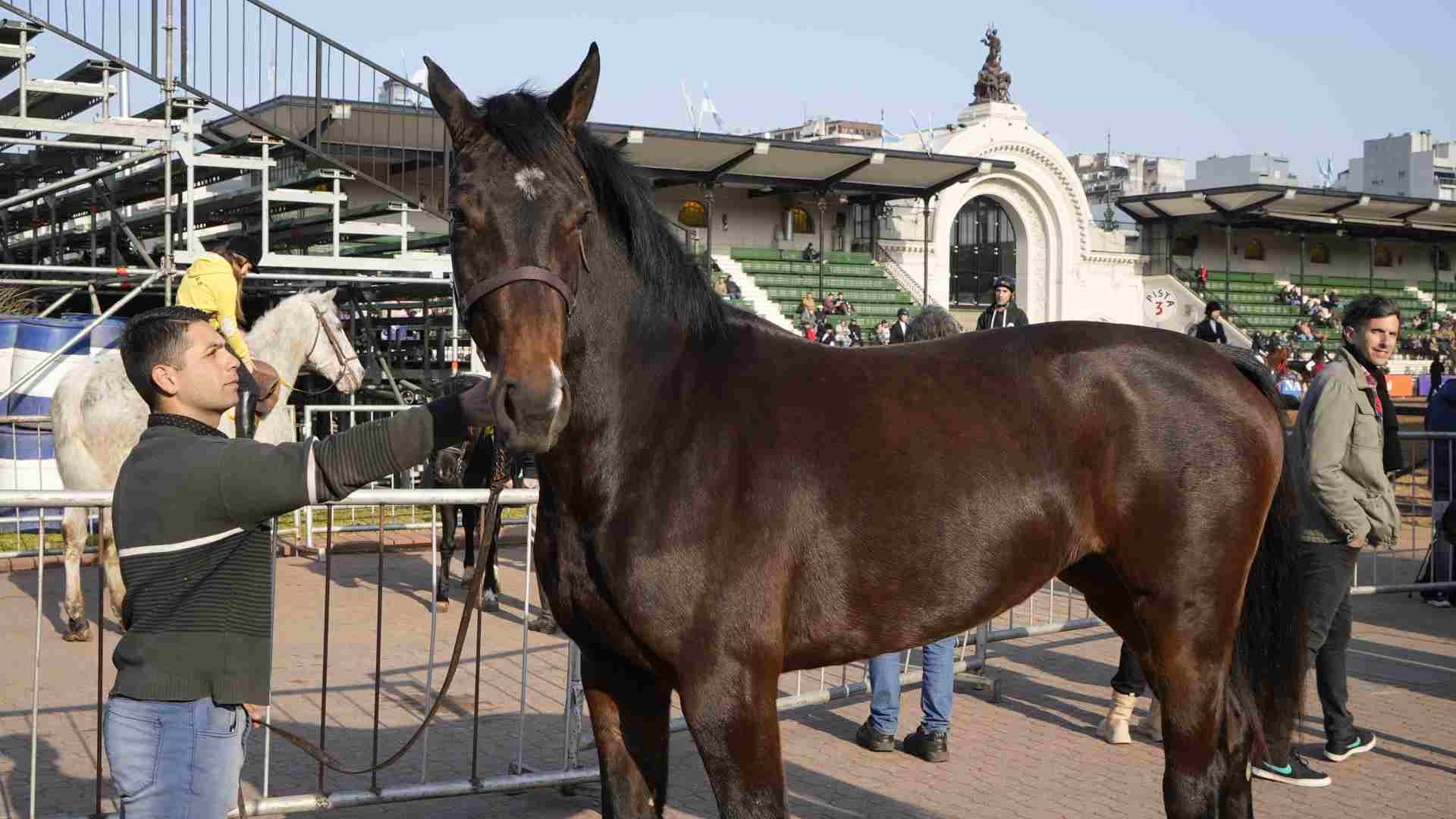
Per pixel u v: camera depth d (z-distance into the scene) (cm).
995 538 302
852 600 290
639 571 271
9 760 486
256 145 1288
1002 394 314
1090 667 680
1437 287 3869
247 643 257
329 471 250
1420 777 488
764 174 2377
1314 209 3269
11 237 1730
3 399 1031
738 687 273
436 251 1525
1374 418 498
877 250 2862
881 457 292
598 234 277
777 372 297
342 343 899
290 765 485
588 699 296
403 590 883
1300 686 361
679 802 455
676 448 277
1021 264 3119
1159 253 3366
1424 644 736
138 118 1258
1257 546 337
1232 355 355
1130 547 324
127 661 253
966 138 2930
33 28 1105
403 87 1288
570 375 272
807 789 471
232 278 728
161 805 249
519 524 1104
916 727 566
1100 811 446
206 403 264
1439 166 7156
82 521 711
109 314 1045
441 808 450
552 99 278
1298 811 448
